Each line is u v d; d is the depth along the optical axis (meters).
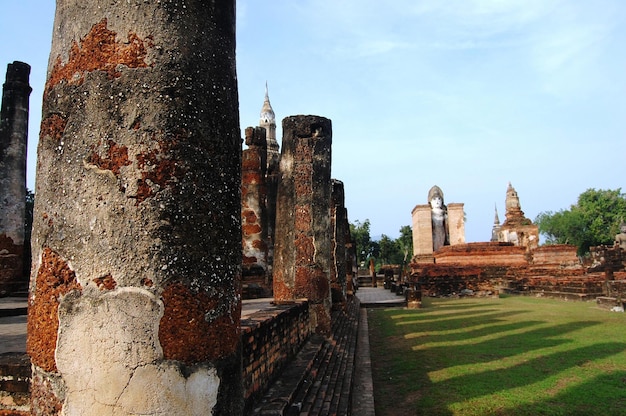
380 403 6.38
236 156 2.73
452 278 24.20
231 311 2.52
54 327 2.29
